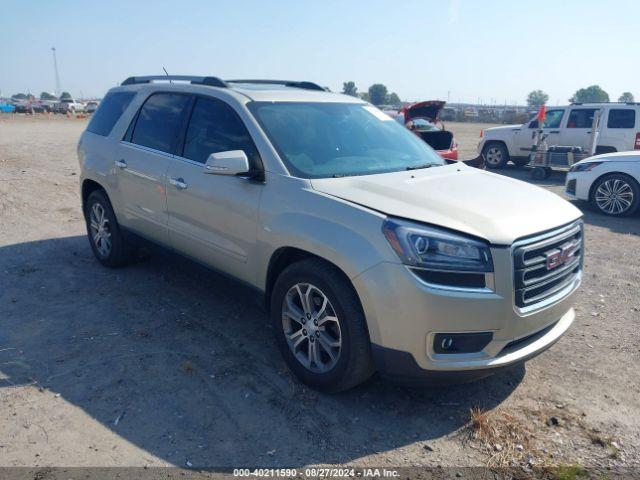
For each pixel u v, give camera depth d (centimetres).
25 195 946
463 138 2895
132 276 573
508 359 321
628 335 462
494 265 308
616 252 720
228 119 432
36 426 319
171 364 394
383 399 358
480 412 340
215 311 489
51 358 398
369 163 420
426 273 304
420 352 310
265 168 389
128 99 560
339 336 338
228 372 385
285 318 374
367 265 313
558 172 1605
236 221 403
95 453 298
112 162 544
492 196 365
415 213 322
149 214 504
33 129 2698
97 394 354
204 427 323
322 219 343
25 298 510
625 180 941
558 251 340
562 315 362
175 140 476
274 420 332
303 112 445
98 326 453
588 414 347
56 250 663
